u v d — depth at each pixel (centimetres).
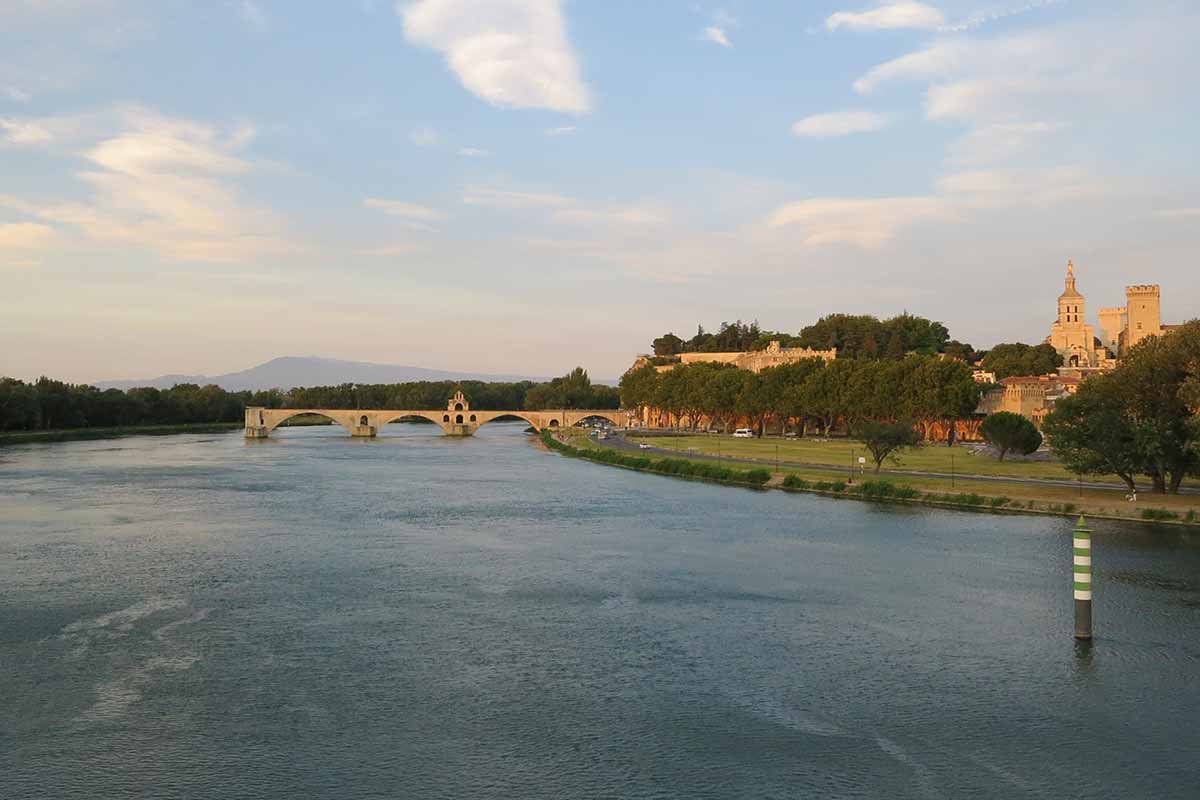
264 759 4547
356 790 4238
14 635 6550
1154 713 5100
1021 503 12369
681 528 11300
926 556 9356
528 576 8531
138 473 18938
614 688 5528
